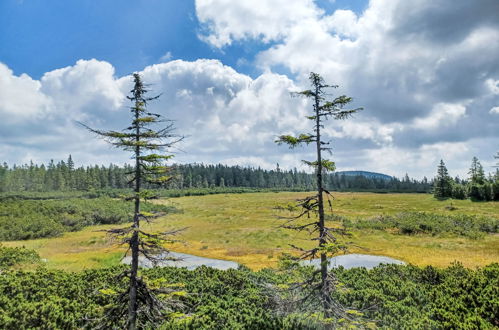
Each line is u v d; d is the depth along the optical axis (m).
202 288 17.52
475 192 77.25
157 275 19.98
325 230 11.67
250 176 181.88
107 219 59.22
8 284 15.68
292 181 183.00
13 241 41.94
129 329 9.29
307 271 19.77
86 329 11.79
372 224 51.25
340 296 15.40
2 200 56.66
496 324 12.41
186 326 11.85
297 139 11.94
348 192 141.50
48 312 12.43
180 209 75.00
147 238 9.58
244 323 12.81
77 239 43.56
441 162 88.31
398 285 17.89
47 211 54.03
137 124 9.81
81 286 16.55
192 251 38.19
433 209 67.25
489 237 41.44
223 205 87.94
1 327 11.18
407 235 45.22
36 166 135.38
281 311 13.15
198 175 158.62
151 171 9.80
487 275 17.47
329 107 11.87
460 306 13.60
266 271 23.11
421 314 13.46
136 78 9.98
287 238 44.12
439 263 30.81
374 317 13.05
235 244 41.53
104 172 121.62
